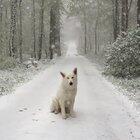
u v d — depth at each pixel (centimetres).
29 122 1101
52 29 5044
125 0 3128
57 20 5262
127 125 1073
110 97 1555
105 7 4944
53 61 4072
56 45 5900
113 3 4109
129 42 2259
